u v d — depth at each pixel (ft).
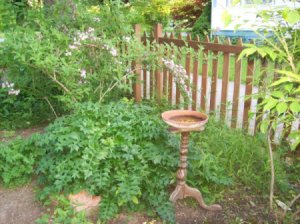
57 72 12.33
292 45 7.63
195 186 9.42
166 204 8.59
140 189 8.64
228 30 36.27
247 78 12.07
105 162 8.76
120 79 13.47
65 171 8.52
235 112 13.02
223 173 9.96
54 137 9.00
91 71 14.02
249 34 31.48
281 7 7.27
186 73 14.60
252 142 11.01
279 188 9.68
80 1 15.31
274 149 11.30
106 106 10.35
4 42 12.39
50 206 8.91
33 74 13.06
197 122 8.08
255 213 8.73
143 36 16.60
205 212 8.79
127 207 8.73
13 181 9.96
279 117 7.39
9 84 13.88
